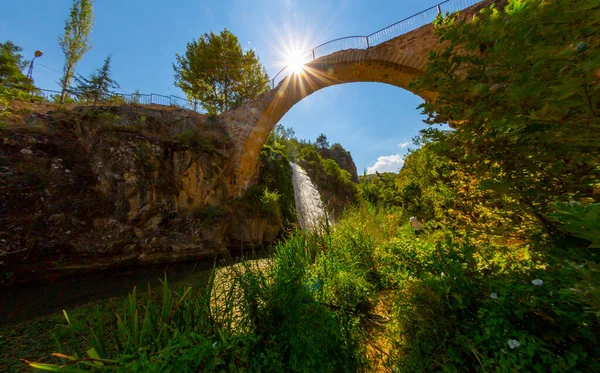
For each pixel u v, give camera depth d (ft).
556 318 3.51
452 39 4.46
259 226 44.98
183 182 38.11
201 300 5.70
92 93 42.80
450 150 5.32
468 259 5.46
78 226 27.22
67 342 12.86
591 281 2.53
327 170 92.43
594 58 2.70
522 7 3.55
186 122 46.44
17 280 22.50
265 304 5.54
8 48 60.18
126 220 30.68
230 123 53.16
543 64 3.30
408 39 34.68
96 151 32.50
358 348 6.06
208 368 3.83
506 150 4.31
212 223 36.96
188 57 64.08
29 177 26.23
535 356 3.57
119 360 3.77
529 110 3.67
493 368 3.88
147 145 34.73
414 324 5.30
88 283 24.35
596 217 2.36
